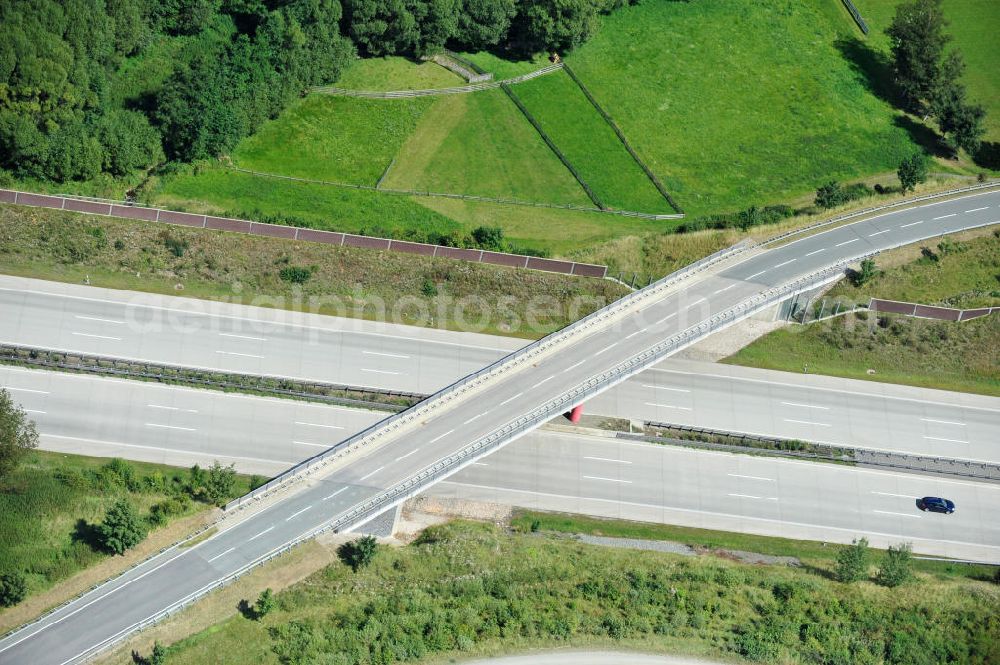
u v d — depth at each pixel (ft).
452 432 503.61
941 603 490.49
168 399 522.06
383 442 499.51
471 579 472.44
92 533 471.62
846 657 464.24
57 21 566.36
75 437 506.48
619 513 518.37
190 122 585.63
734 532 519.19
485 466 523.70
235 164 602.03
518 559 485.97
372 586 465.88
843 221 610.24
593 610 469.57
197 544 469.16
